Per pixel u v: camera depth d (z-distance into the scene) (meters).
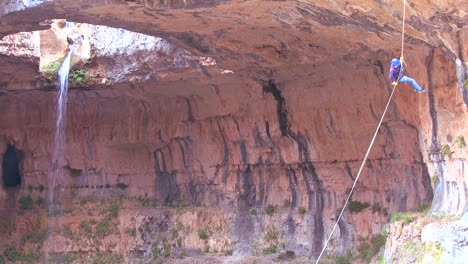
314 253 32.75
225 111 35.41
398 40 23.89
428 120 25.70
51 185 40.25
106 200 39.69
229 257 35.03
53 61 35.41
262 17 24.61
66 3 23.92
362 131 30.30
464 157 23.89
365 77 28.58
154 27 26.45
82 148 39.91
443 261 22.22
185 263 35.41
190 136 37.50
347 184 32.03
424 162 27.55
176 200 38.91
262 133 34.41
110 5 24.00
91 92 37.19
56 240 38.78
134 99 37.66
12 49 32.41
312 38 26.05
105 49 34.53
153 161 39.72
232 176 36.53
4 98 38.16
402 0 21.03
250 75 32.12
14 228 39.28
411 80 20.16
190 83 34.53
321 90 31.17
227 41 27.75
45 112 39.47
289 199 34.69
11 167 41.00
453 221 23.39
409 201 29.22
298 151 33.53
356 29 23.92
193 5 23.61
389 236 27.44
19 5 24.81
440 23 21.45
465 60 21.69
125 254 37.88
